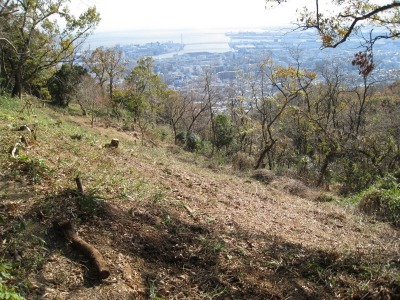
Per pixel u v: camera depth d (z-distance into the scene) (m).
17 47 24.77
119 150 10.41
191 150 26.56
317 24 9.65
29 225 4.47
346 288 4.57
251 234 6.07
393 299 4.31
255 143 32.09
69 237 4.36
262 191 11.23
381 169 17.56
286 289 4.48
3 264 3.62
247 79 25.41
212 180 10.70
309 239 6.57
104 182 6.35
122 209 5.55
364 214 9.83
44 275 3.81
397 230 8.69
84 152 8.20
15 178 5.46
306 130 25.81
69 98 31.08
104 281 3.93
